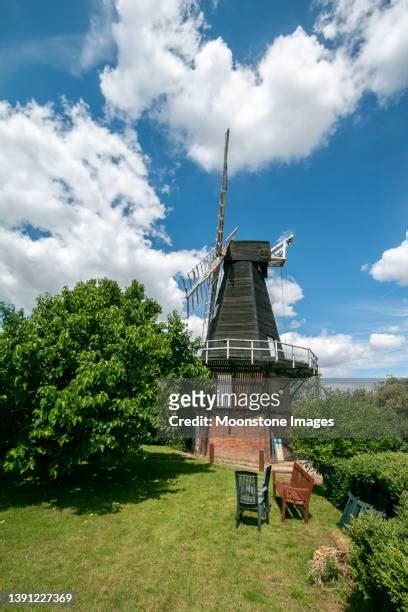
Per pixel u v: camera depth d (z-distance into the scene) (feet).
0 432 30.32
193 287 77.97
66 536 23.07
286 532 24.45
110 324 36.45
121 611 15.51
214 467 47.26
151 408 35.19
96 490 34.09
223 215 76.48
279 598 16.63
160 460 51.83
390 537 13.05
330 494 31.94
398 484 19.19
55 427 28.43
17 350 27.02
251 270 69.87
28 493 32.37
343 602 16.19
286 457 58.54
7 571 18.51
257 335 63.57
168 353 41.98
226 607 15.92
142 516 27.22
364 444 31.50
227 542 22.74
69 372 31.73
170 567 19.39
